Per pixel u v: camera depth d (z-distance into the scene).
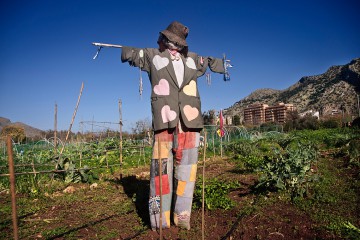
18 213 5.62
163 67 4.49
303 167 6.02
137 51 4.54
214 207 5.41
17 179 7.87
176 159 4.57
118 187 7.64
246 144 14.39
